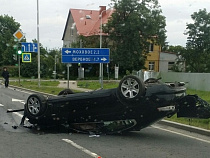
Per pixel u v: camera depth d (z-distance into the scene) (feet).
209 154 19.85
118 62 162.30
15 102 47.83
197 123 28.78
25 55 94.43
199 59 151.23
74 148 20.92
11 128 27.43
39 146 21.40
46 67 160.76
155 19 164.45
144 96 22.33
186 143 22.71
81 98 24.44
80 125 25.67
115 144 22.09
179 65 159.02
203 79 75.36
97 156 19.04
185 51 151.64
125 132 25.70
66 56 62.44
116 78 139.13
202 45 148.97
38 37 85.05
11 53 207.00
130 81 22.66
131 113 23.00
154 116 22.72
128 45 163.32
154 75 91.71
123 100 22.86
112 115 23.72
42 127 26.61
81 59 63.00
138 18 157.89
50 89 74.84
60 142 22.54
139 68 169.99
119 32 164.14
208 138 24.50
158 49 196.65
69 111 25.09
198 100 24.09
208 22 147.43
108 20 164.35
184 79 81.66
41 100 25.31
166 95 22.29
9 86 91.76
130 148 21.03
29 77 171.83
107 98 23.58
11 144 21.93
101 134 25.04
